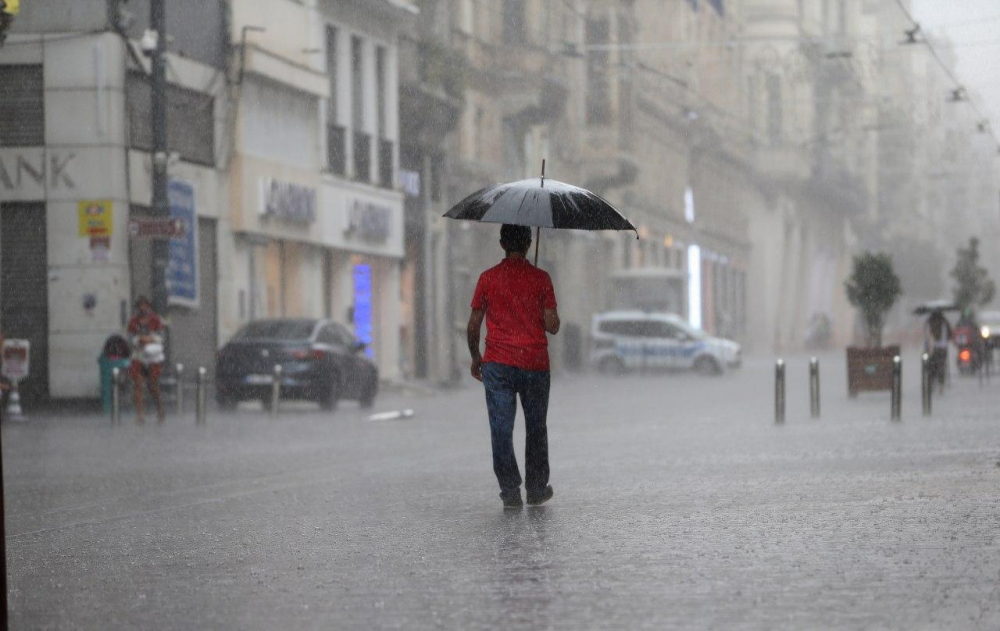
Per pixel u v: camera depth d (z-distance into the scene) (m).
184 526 25.86
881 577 18.34
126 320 71.69
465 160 112.62
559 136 130.75
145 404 70.38
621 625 15.67
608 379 113.31
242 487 33.34
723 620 15.84
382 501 29.06
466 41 111.88
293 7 89.88
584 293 139.50
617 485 30.97
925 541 21.28
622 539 22.27
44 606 17.83
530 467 27.00
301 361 67.44
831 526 23.11
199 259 79.75
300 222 90.00
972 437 42.34
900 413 51.53
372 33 101.06
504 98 116.62
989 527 22.61
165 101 67.88
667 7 162.38
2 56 71.94
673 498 27.98
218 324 81.38
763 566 19.41
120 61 72.12
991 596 16.95
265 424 58.94
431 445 46.41
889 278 74.50
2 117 72.25
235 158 82.38
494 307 26.66
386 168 103.00
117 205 71.62
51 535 24.97
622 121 135.00
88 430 55.44
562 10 126.44
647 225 158.25
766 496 27.88
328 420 61.81
